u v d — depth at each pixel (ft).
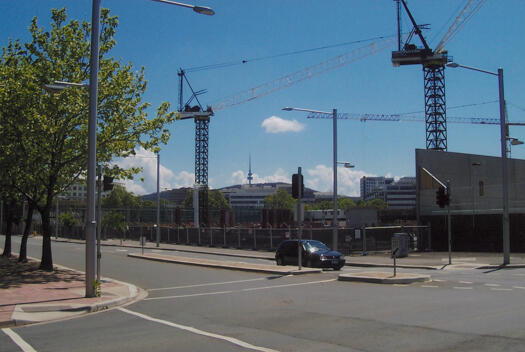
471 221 127.85
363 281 59.88
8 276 67.62
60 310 41.96
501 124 87.97
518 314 35.12
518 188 145.69
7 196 87.56
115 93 70.08
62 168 74.74
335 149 105.09
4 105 62.85
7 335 32.71
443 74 353.72
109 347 28.37
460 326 31.17
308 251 80.84
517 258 101.19
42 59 67.72
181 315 39.37
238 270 79.46
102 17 72.43
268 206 531.09
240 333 31.48
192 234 174.70
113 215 216.95
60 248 152.35
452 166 146.61
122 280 67.21
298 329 32.14
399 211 244.01
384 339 28.30
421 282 58.49
